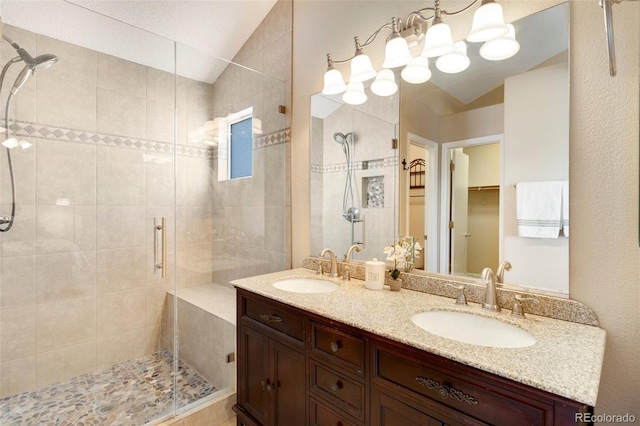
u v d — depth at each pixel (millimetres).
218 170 2820
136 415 1855
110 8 2082
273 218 2377
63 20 2039
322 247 2057
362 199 1847
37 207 2096
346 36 1887
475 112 1411
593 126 1104
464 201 1447
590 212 1110
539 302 1183
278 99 2332
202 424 1836
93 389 2123
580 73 1130
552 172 1200
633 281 1030
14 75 1979
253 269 2527
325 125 2037
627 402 1040
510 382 777
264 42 2463
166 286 2650
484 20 1182
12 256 2012
